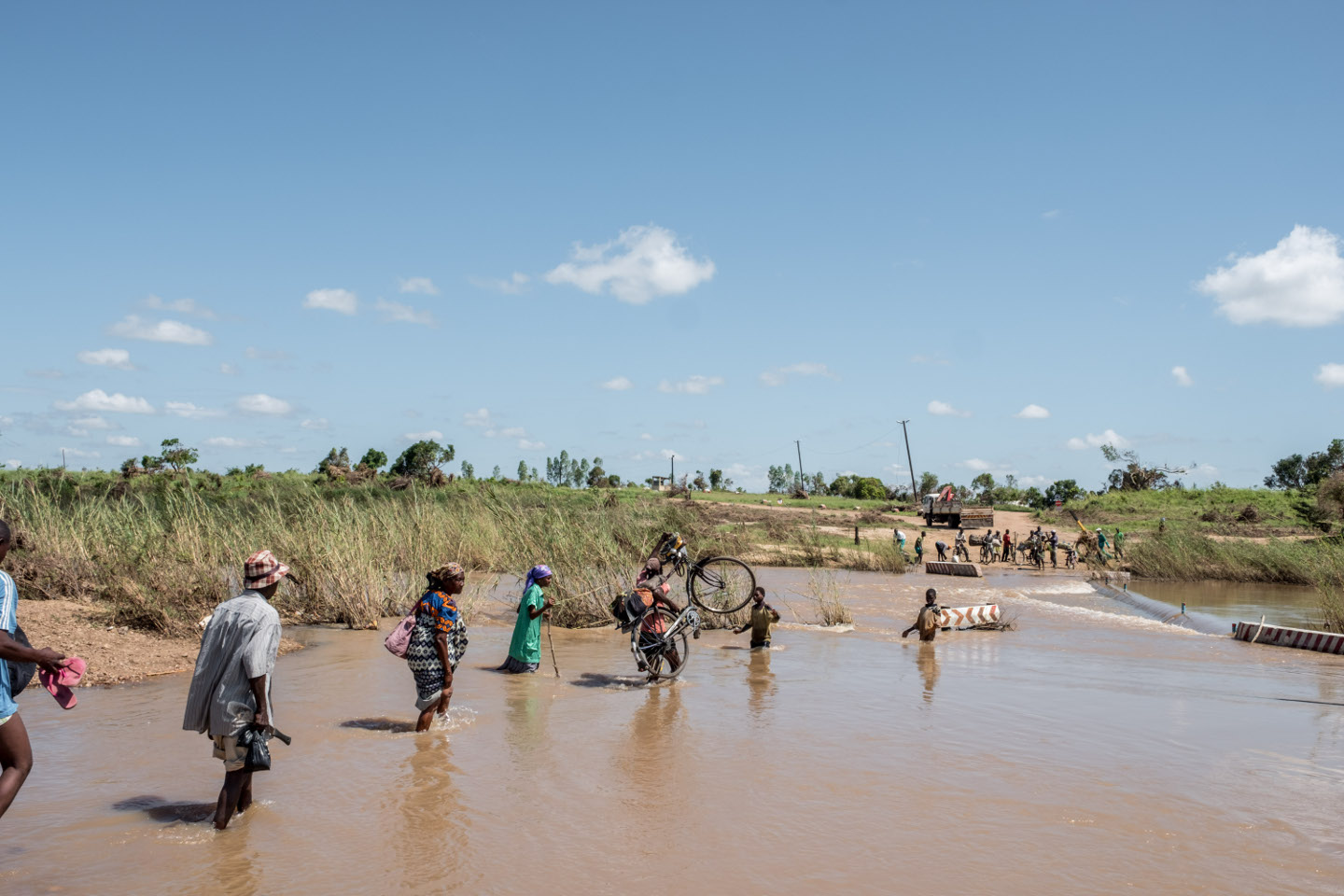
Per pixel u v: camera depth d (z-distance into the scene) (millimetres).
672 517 24953
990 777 6035
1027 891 4234
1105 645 13164
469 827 5008
